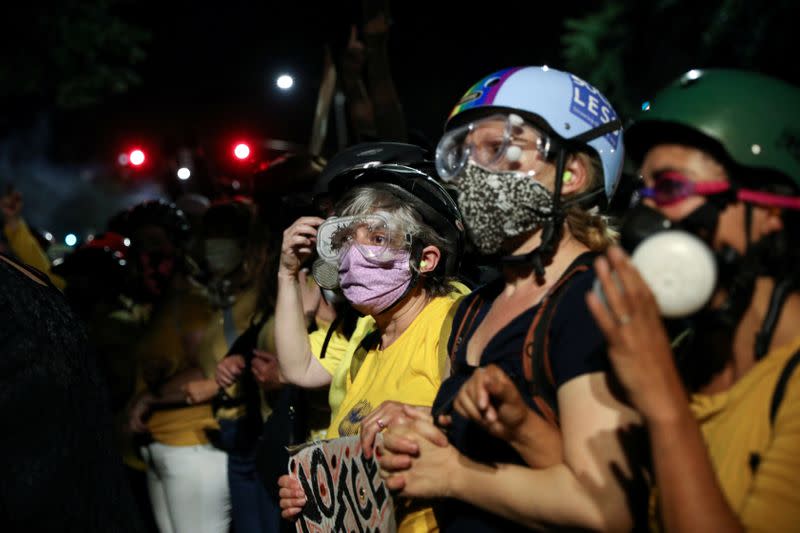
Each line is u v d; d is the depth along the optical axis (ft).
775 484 5.04
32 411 6.46
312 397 11.02
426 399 7.99
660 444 5.02
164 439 14.05
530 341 6.32
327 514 7.85
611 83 77.10
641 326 5.00
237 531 13.25
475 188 6.64
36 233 22.03
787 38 55.01
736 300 5.45
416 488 6.48
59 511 6.48
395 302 8.55
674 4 70.54
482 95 6.82
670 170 5.57
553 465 6.06
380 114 14.44
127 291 17.37
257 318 13.09
